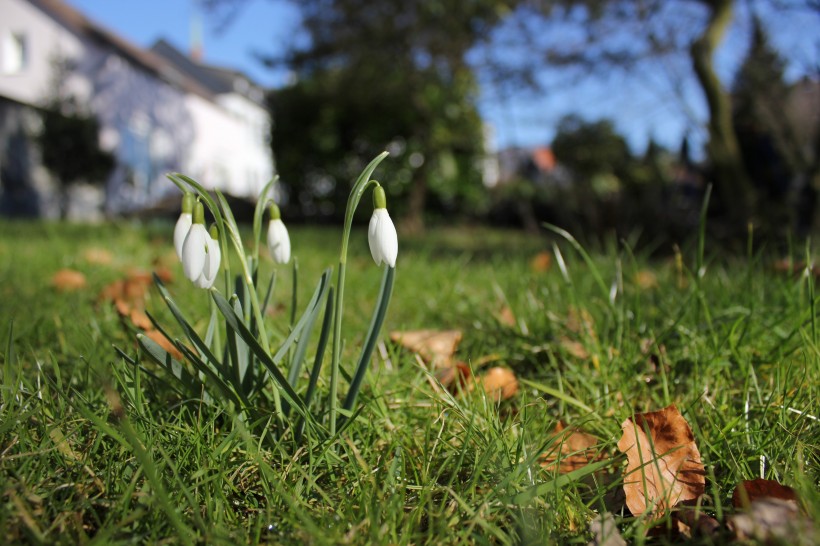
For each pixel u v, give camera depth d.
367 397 0.28
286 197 3.05
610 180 2.56
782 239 0.91
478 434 0.25
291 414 0.26
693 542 0.20
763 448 0.24
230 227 0.24
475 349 0.39
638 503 0.22
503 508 0.21
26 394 0.26
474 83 2.59
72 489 0.21
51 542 0.18
